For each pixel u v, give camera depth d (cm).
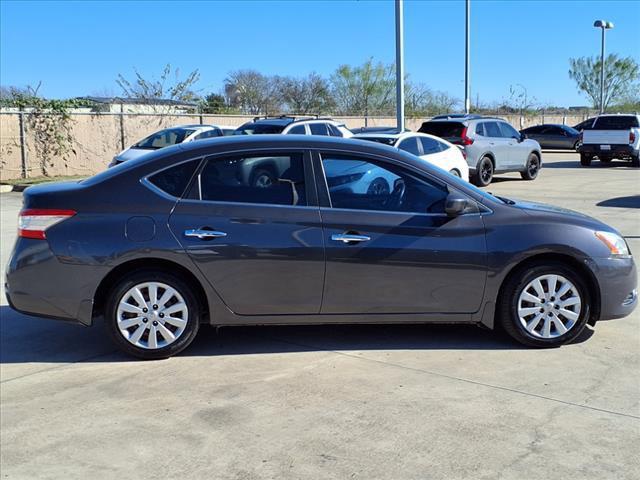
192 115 2631
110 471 367
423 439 394
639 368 505
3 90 2841
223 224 515
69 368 513
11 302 524
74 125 2253
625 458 372
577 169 2373
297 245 516
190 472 364
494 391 462
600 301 545
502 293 541
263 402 448
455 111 4425
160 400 454
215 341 570
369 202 532
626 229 1093
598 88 5891
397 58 1844
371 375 492
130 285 514
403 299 530
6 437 405
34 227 513
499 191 1684
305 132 1791
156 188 520
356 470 361
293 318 530
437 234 527
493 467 363
